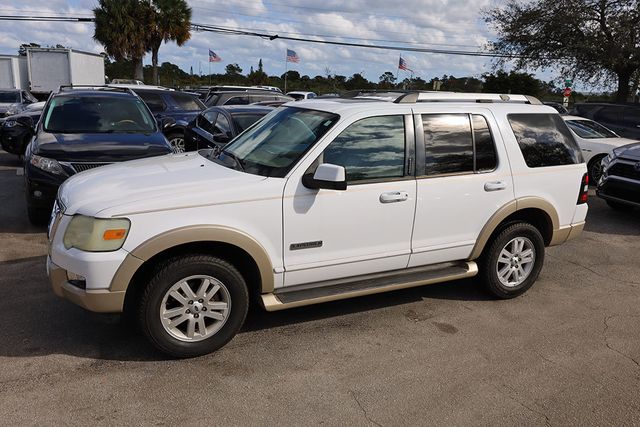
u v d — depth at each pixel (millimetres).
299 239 3910
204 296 3701
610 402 3434
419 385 3549
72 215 3541
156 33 31703
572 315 4762
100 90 8773
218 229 3582
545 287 5441
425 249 4445
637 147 8492
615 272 5996
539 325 4527
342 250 4102
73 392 3307
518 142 4809
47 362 3639
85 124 7445
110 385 3400
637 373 3795
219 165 4230
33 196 6402
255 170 3984
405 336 4238
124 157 6652
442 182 4398
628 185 8164
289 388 3453
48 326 4148
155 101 12422
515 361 3904
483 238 4688
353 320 4492
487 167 4645
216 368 3660
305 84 48844
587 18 22281
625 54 21812
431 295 5109
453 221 4523
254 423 3092
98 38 31844
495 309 4832
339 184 3742
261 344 4020
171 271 3531
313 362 3789
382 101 4461
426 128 4371
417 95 4465
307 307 4727
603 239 7371
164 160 4582
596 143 11242
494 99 4918
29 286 4887
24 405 3158
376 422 3145
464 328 4418
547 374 3742
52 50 26812
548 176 4938
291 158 3955
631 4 21797
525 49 24281
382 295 5062
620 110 14086
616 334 4398
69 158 6434
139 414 3125
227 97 15117
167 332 3637
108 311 3467
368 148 4121
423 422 3164
